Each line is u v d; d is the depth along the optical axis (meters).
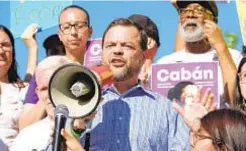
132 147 6.46
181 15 9.05
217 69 8.53
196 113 8.26
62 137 4.84
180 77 8.64
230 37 8.84
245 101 8.22
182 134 6.55
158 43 8.98
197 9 8.95
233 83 8.38
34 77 8.62
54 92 5.14
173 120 6.67
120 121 6.56
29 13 9.79
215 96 8.43
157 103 6.73
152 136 6.52
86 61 9.01
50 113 7.52
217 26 8.86
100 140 6.47
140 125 6.55
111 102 6.69
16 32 9.80
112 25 6.76
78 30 9.00
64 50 9.32
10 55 8.96
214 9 8.95
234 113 4.37
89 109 5.05
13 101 8.71
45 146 7.46
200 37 8.82
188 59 8.79
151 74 8.76
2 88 8.77
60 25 9.11
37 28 9.69
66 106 5.07
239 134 4.19
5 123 8.47
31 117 8.30
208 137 4.33
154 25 9.02
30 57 9.54
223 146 4.22
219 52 8.70
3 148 7.41
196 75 8.59
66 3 9.62
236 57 8.64
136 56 6.64
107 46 6.69
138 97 6.75
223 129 4.26
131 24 6.71
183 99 8.51
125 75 6.61
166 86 8.66
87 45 9.09
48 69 8.04
